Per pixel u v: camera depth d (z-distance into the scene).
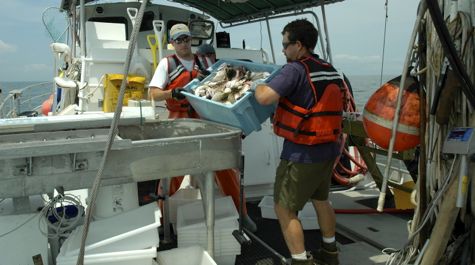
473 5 1.86
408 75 2.13
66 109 4.16
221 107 2.64
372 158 4.01
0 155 1.80
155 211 2.49
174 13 5.63
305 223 3.45
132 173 2.11
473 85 1.80
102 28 4.18
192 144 2.24
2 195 1.88
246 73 2.90
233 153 2.39
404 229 3.45
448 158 1.99
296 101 2.36
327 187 2.67
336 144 2.53
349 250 3.09
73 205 2.58
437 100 1.92
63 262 2.06
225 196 3.21
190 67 3.40
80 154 2.00
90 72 4.04
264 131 4.33
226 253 2.73
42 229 2.19
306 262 2.49
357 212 3.87
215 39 5.31
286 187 2.47
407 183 4.03
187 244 2.71
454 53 1.68
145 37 5.39
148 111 3.20
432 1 1.60
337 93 2.42
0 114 5.54
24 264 2.17
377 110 2.16
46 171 1.95
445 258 2.08
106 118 2.75
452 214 1.93
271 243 3.20
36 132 2.54
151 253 2.23
